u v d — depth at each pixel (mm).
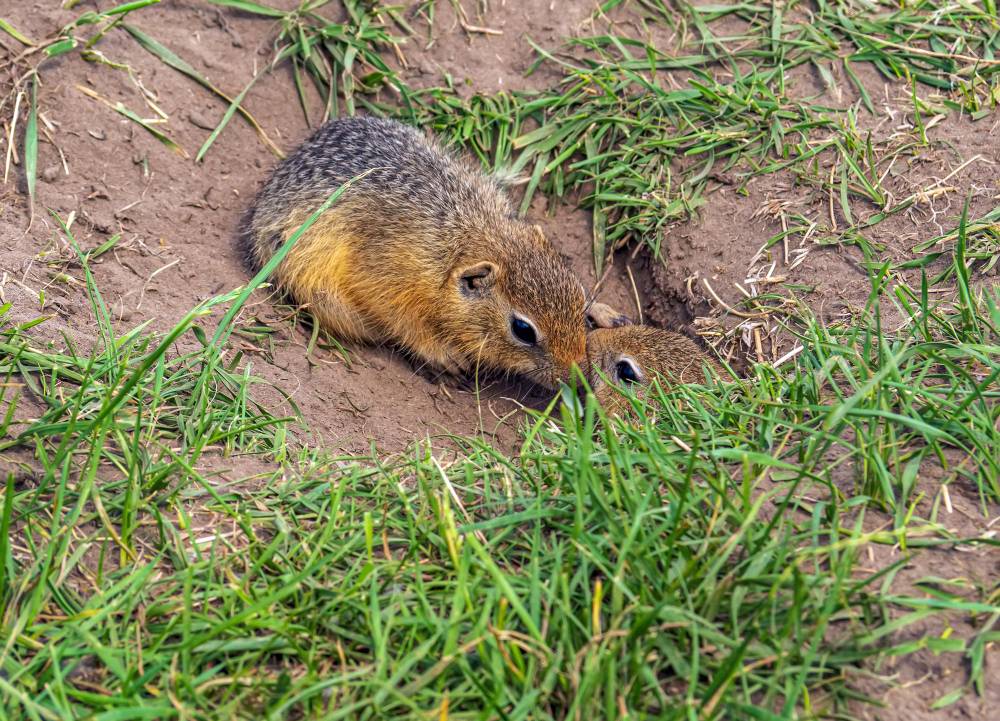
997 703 6125
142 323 10094
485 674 6160
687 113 13461
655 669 6219
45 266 10445
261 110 13578
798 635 6203
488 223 12008
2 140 11672
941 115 12547
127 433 8469
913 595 6738
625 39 14070
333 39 13938
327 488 8242
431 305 11953
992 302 8953
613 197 13133
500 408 11781
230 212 12562
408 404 11203
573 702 5922
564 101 13781
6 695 6109
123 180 12086
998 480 7629
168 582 7133
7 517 6543
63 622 6656
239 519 7559
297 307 11477
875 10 14125
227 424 9055
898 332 9805
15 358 8688
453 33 14422
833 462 8055
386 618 6625
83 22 12555
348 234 11844
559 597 6676
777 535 7176
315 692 6105
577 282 11820
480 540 7492
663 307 12656
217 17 13727
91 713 5883
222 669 6449
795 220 12016
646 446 7645
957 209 11320
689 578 6641
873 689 6242
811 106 13102
